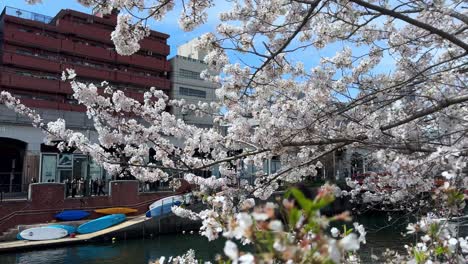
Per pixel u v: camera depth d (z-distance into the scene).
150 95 7.67
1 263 16.69
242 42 5.67
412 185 4.67
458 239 2.57
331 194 1.31
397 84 4.90
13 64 40.72
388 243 9.16
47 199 22.86
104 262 16.88
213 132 6.91
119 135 6.88
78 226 22.39
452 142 4.52
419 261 2.59
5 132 31.58
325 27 5.59
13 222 21.50
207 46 5.82
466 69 5.09
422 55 6.14
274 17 5.63
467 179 2.86
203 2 5.52
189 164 6.93
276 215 1.41
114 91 7.57
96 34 45.84
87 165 25.89
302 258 1.35
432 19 5.46
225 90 6.36
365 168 7.30
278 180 6.37
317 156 5.79
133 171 6.76
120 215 23.50
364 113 5.89
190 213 6.62
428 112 4.49
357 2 4.30
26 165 32.00
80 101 6.82
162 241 21.28
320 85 6.12
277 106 5.99
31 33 42.00
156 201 25.20
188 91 49.09
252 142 6.07
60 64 42.88
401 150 4.92
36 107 40.75
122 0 5.00
